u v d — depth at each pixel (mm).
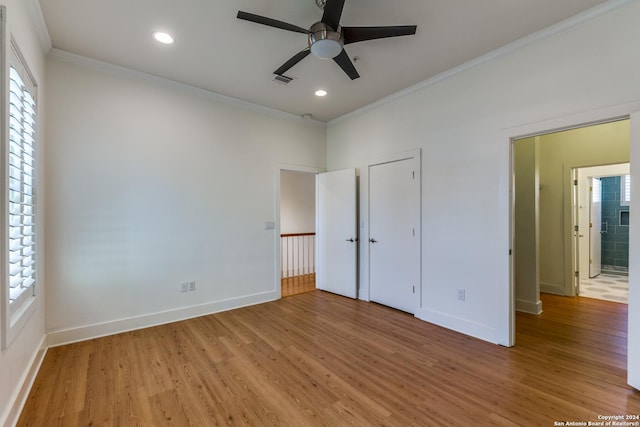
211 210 3787
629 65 2152
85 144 2963
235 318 3604
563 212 4547
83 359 2561
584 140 4352
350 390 2131
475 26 2473
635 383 2096
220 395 2074
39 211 2521
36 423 1790
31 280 2246
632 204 2113
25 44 2053
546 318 3572
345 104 4180
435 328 3273
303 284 5402
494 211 2885
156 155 3381
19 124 1954
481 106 2980
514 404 1967
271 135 4371
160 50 2830
